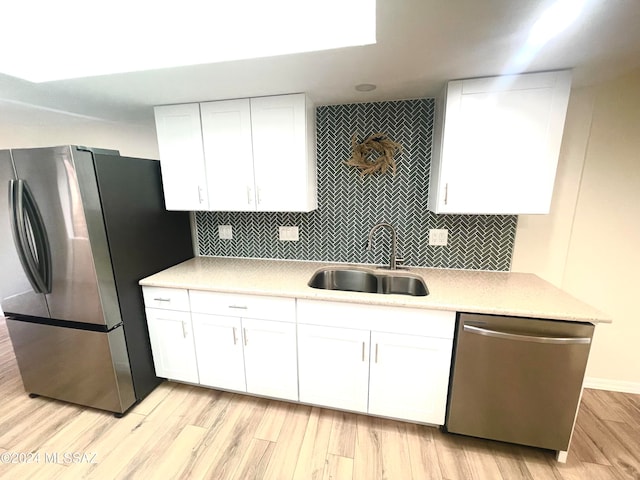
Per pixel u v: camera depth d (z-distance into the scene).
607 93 1.76
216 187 2.08
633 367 2.04
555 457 1.60
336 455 1.62
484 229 2.04
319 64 1.39
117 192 1.83
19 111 2.24
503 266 2.06
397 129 2.04
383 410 1.77
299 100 1.82
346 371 1.77
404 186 2.10
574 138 1.84
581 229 1.94
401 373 1.69
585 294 2.02
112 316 1.82
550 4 0.93
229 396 2.09
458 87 1.60
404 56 1.31
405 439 1.72
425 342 1.61
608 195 1.88
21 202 1.64
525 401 1.52
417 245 2.16
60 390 1.99
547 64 1.41
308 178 1.96
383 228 2.19
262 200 2.02
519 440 1.58
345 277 2.20
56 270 1.74
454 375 1.59
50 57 1.50
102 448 1.67
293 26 1.24
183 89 1.72
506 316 1.47
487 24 1.07
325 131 2.15
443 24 1.06
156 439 1.73
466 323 1.52
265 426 1.82
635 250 1.91
